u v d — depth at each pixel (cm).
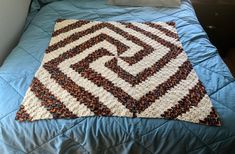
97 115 117
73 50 156
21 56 149
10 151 115
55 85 131
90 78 135
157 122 114
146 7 202
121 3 204
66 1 207
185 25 181
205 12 244
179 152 113
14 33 179
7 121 114
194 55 153
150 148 113
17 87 128
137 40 165
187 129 113
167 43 163
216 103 123
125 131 112
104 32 172
